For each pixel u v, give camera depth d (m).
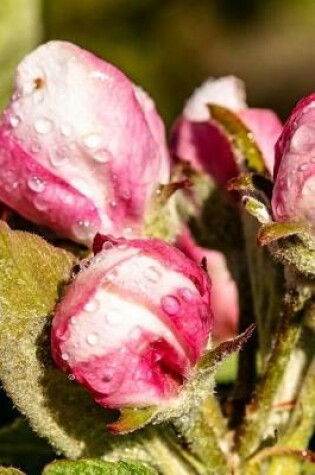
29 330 0.14
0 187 0.15
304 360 0.15
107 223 0.15
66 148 0.15
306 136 0.14
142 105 0.15
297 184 0.14
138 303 0.13
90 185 0.15
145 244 0.14
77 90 0.15
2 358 0.14
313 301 0.14
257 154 0.16
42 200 0.15
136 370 0.13
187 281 0.13
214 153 0.16
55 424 0.14
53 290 0.14
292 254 0.14
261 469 0.15
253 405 0.15
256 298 0.15
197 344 0.14
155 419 0.14
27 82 0.15
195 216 0.16
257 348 0.15
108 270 0.13
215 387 0.15
